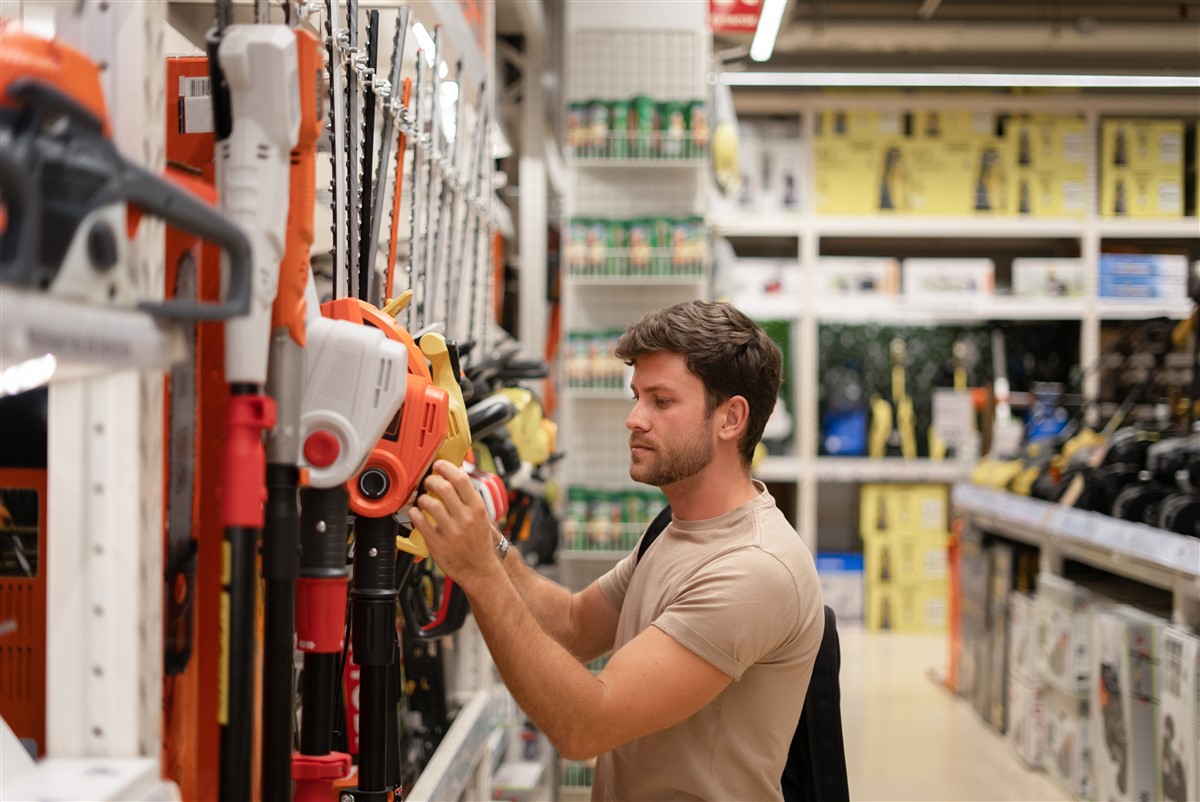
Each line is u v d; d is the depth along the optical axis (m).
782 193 6.89
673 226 4.09
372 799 1.14
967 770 4.22
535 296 4.32
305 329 1.00
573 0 4.36
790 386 6.88
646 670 1.33
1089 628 3.83
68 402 0.87
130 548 0.87
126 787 0.82
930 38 6.66
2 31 0.67
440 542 1.17
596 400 4.35
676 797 1.45
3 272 0.59
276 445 0.98
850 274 6.81
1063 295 6.77
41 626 1.01
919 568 6.76
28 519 1.01
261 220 0.88
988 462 5.31
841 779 1.61
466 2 2.15
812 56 7.60
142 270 0.81
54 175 0.63
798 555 1.47
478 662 2.31
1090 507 3.93
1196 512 3.18
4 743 0.84
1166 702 3.10
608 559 4.29
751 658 1.39
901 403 6.86
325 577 1.05
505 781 3.05
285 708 0.98
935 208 6.89
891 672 5.80
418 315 1.75
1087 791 3.83
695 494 1.53
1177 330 4.06
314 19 1.54
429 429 1.15
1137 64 7.55
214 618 1.04
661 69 4.35
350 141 1.32
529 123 4.27
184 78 1.12
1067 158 6.84
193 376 0.98
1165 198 6.84
